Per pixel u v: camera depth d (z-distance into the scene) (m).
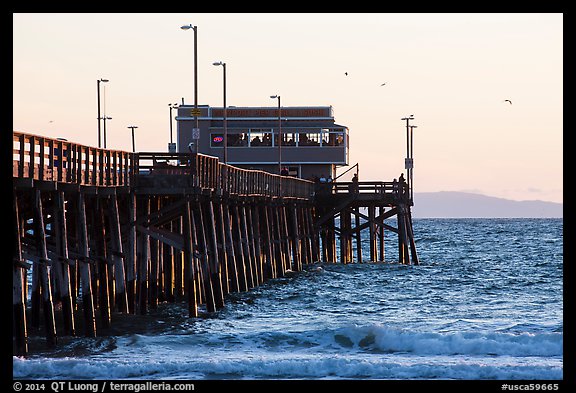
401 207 100.94
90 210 54.69
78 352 44.47
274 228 86.75
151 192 54.31
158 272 62.34
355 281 84.12
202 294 62.75
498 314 61.75
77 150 46.03
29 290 71.50
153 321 53.78
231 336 49.50
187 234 54.75
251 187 73.81
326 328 52.22
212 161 60.16
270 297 69.38
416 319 59.25
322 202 100.69
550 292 76.44
